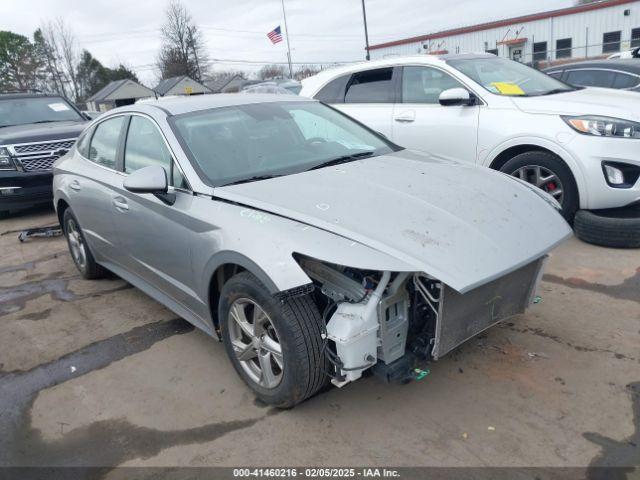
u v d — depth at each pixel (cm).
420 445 258
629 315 361
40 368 359
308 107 424
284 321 257
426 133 580
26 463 269
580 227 489
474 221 272
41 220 787
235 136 358
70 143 797
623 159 462
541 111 504
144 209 357
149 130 373
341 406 290
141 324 411
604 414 269
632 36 2880
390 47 3859
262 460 257
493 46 3369
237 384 320
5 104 920
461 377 307
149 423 291
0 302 478
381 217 266
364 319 247
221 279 307
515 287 288
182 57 6519
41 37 6003
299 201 283
